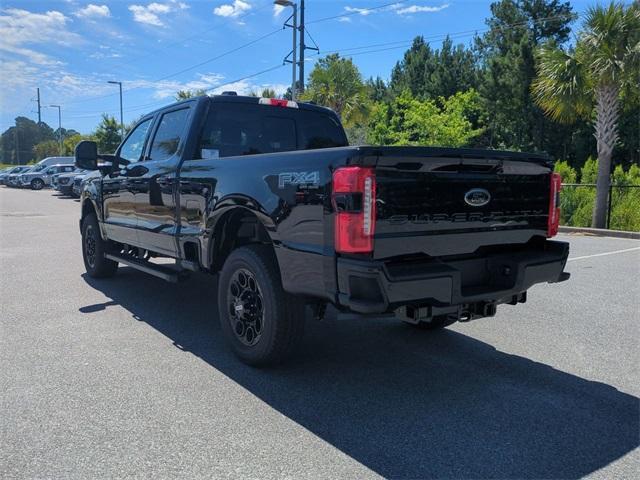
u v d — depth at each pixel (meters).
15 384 3.93
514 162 3.90
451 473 2.84
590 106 15.08
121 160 6.55
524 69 29.48
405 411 3.57
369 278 3.18
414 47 45.59
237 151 5.52
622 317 5.83
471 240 3.79
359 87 24.84
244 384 3.99
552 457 3.01
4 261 9.04
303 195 3.57
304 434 3.25
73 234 12.65
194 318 5.71
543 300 6.57
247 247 4.29
